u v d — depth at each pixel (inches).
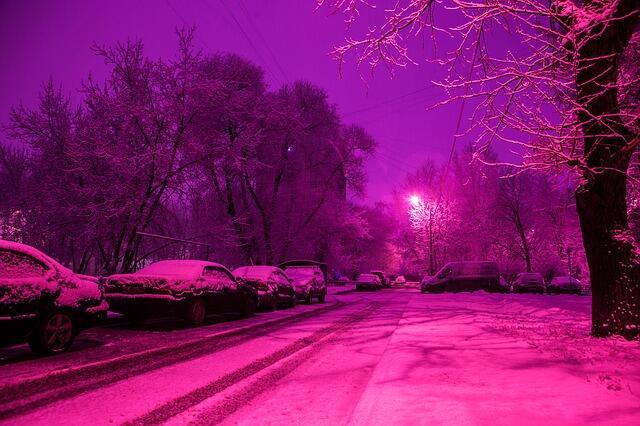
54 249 861.2
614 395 175.5
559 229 1624.0
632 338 287.1
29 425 161.9
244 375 251.8
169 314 455.5
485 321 466.0
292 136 1312.7
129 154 727.7
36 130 756.6
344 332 442.6
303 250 1366.9
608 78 281.0
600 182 298.2
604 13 217.0
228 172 928.9
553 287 1374.3
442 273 1330.0
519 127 241.4
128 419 171.3
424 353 282.5
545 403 167.0
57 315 295.0
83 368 256.1
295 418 174.4
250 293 585.0
